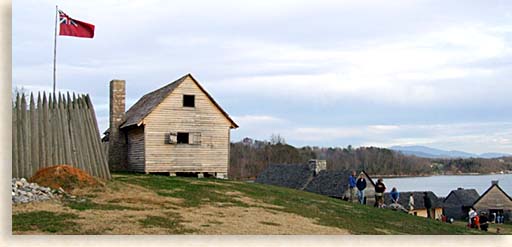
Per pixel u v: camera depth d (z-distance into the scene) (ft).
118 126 118.21
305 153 310.86
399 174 337.31
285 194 89.97
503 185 292.81
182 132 111.55
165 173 109.70
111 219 52.80
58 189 63.10
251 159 299.58
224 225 55.21
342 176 158.20
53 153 69.15
